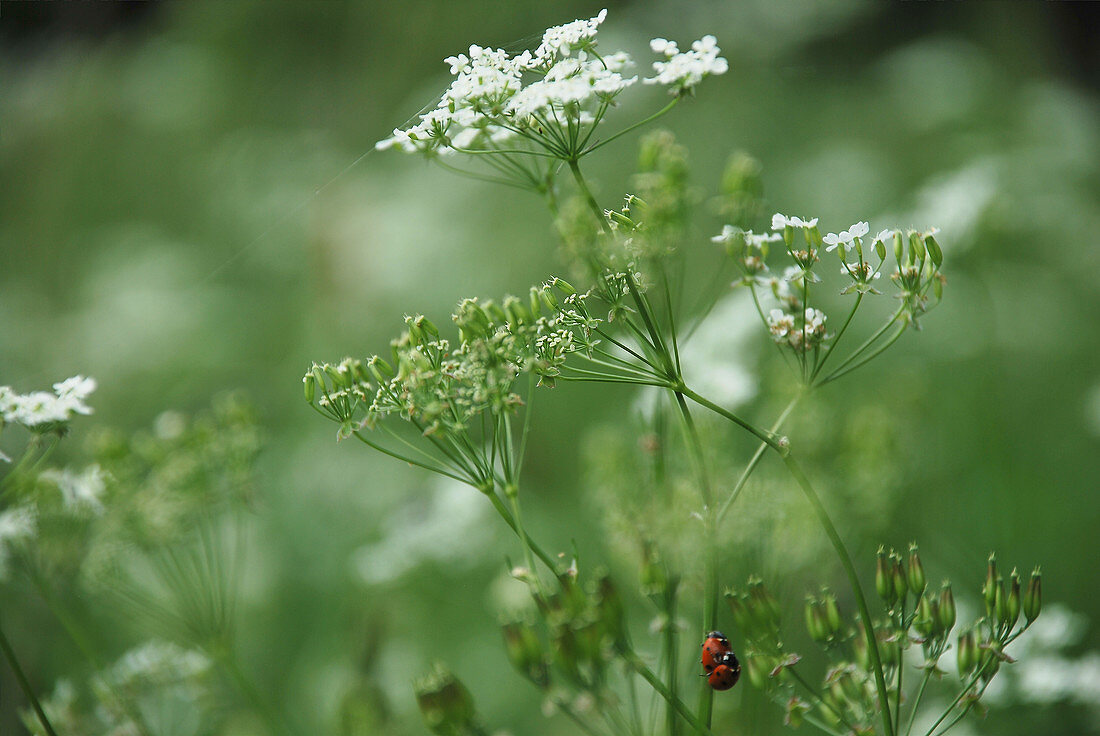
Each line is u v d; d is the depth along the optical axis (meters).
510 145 0.71
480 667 0.93
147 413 1.27
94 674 0.82
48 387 1.28
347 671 0.85
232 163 1.63
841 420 0.84
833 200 1.42
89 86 1.79
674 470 0.77
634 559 0.75
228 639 0.79
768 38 1.77
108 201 1.70
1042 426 1.13
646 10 1.77
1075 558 0.95
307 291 1.31
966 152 1.45
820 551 0.78
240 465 0.79
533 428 1.09
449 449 0.71
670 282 0.73
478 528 0.92
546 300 0.71
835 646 0.71
